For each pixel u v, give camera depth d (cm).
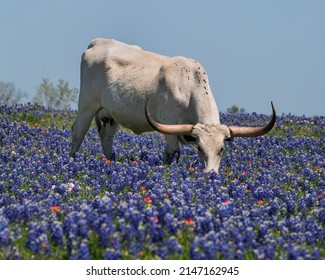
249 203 2442
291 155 3741
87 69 3553
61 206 2203
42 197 2414
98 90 3512
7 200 2280
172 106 3244
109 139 3644
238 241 1836
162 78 3291
